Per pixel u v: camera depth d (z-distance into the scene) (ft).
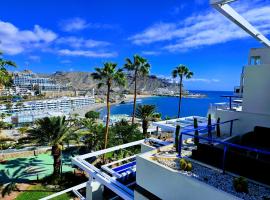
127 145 40.83
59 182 62.28
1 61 65.82
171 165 20.99
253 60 54.08
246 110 30.42
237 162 19.48
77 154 83.56
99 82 77.77
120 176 31.14
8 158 81.51
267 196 16.25
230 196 15.85
